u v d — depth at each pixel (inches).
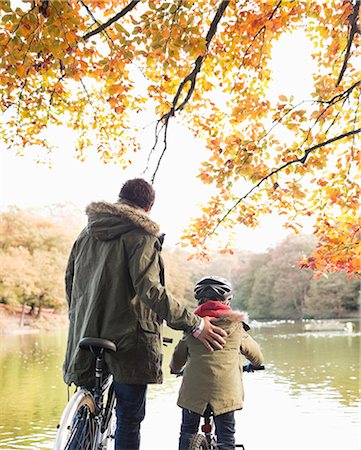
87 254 109.7
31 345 1086.4
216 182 233.8
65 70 184.1
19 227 1622.8
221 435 124.0
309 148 227.9
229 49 227.1
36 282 1568.7
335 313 1692.9
